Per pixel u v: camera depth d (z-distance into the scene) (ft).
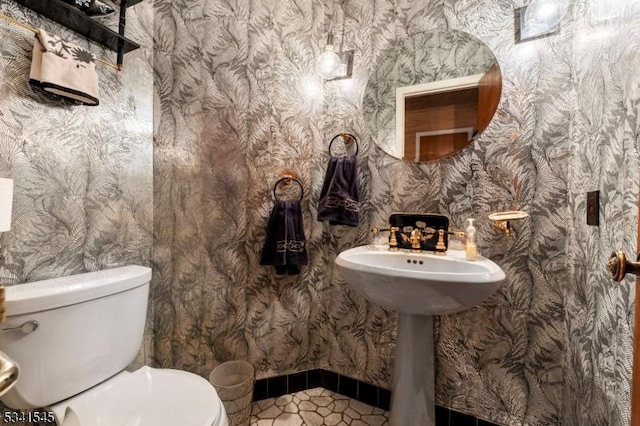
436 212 4.41
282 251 4.58
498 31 4.04
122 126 4.04
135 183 4.19
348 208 4.58
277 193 4.97
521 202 3.90
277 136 4.95
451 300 3.11
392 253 4.16
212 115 4.58
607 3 2.65
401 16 4.70
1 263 3.02
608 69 2.59
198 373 4.59
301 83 5.13
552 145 3.73
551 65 3.73
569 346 3.49
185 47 4.47
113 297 3.26
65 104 3.46
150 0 4.34
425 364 3.81
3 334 2.60
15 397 2.66
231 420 4.03
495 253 4.02
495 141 4.05
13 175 3.08
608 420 2.40
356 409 4.73
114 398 2.86
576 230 3.36
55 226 3.40
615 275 1.56
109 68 3.90
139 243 4.25
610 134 2.50
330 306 5.21
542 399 3.79
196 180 4.55
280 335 5.01
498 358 4.02
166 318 4.46
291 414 4.60
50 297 2.78
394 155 4.70
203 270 4.60
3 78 3.01
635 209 2.00
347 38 5.13
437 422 4.36
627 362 2.07
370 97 4.93
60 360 2.84
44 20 3.31
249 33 4.74
